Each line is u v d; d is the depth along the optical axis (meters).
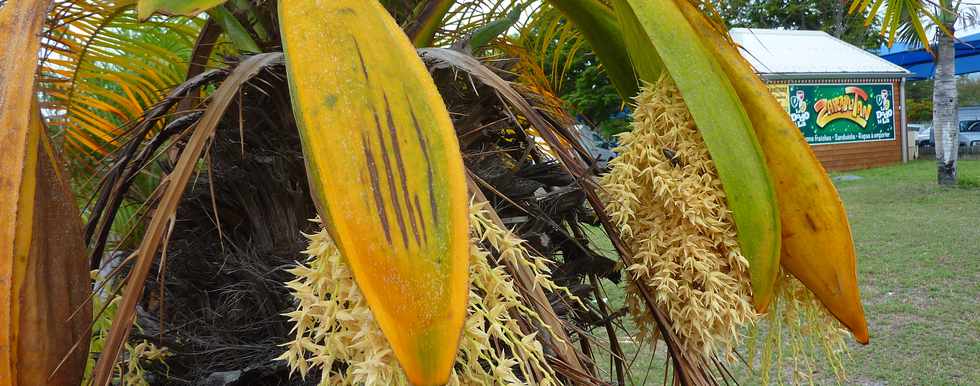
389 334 0.66
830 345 1.15
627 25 1.15
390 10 1.35
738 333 1.14
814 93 14.69
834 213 1.06
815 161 1.06
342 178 0.70
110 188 1.16
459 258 0.69
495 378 0.76
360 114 0.73
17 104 0.76
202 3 0.85
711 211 1.04
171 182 0.86
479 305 0.81
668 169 1.06
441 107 0.76
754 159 1.02
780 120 1.06
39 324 0.80
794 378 1.16
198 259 1.18
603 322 1.31
